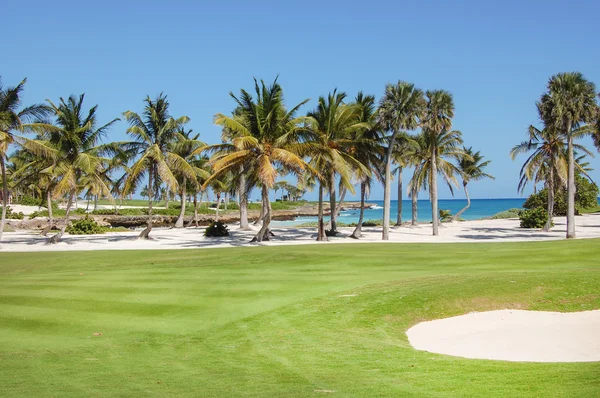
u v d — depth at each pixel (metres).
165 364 8.75
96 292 15.15
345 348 9.95
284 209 127.56
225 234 46.69
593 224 58.25
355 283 16.50
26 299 14.17
